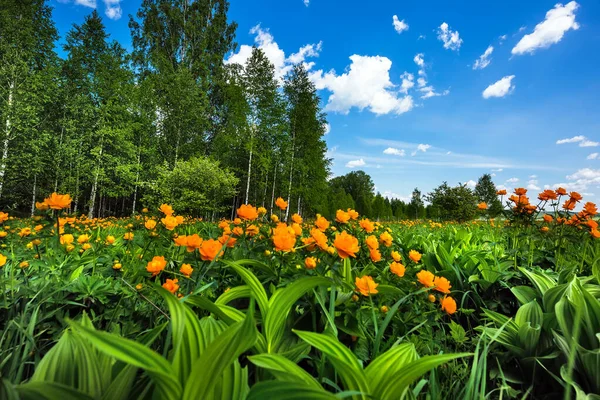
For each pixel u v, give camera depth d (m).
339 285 1.19
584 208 2.36
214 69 26.19
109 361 0.72
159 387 0.57
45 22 16.77
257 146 22.20
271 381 0.60
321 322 1.22
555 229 2.62
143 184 18.22
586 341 1.26
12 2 15.36
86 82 18.77
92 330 0.49
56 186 17.70
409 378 0.69
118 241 3.04
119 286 1.59
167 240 2.22
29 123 14.85
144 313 1.46
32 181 17.59
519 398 1.27
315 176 24.25
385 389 0.72
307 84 24.02
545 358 1.29
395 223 11.83
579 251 2.74
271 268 1.54
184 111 20.89
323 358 0.93
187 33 24.69
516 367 1.42
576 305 1.30
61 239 2.12
